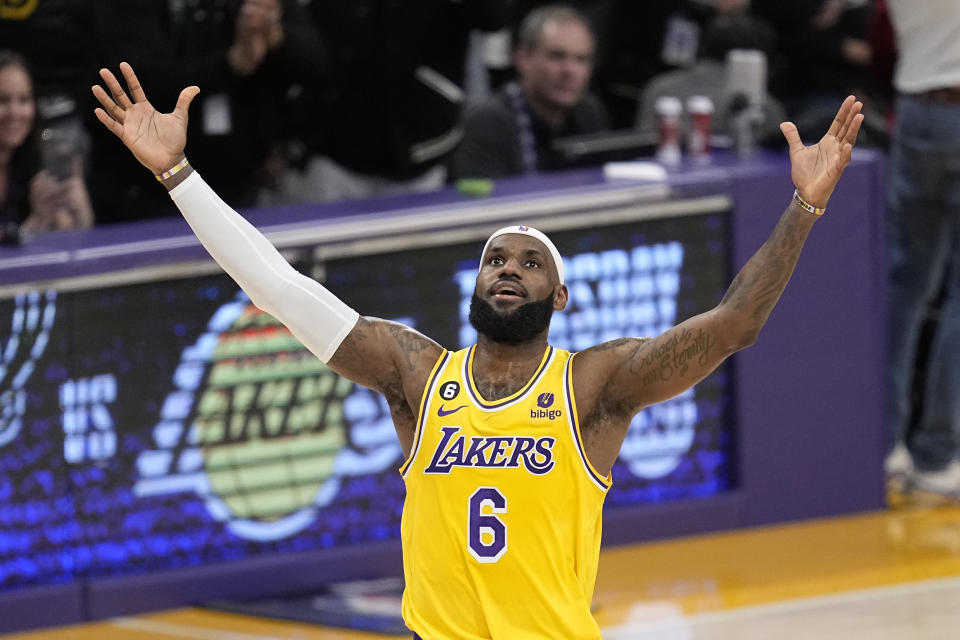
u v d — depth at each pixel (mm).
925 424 25000
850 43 29641
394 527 21688
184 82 22859
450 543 12430
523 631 12352
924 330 25578
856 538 23078
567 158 24938
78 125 23562
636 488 22938
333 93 24125
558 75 24312
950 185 23781
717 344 12250
